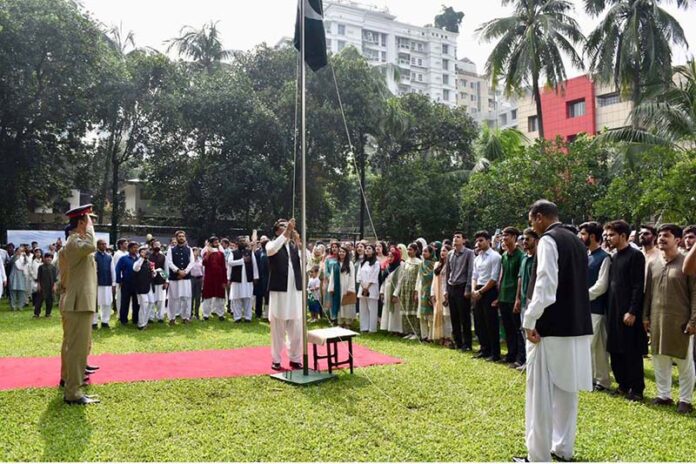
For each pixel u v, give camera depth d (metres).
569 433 4.23
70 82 21.39
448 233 26.66
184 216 26.09
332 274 11.23
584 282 4.24
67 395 5.45
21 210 23.53
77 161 24.89
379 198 27.22
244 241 12.52
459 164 31.48
